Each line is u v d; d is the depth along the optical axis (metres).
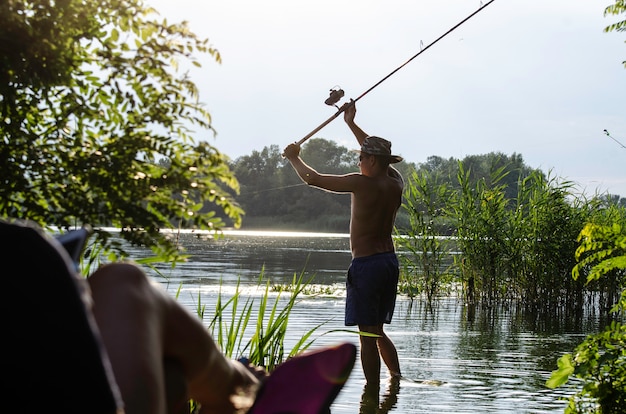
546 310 13.45
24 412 1.35
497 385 6.89
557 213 13.94
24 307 1.35
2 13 2.41
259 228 68.44
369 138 7.58
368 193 7.36
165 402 1.75
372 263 7.28
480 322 11.52
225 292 13.00
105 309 1.70
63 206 2.60
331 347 2.24
